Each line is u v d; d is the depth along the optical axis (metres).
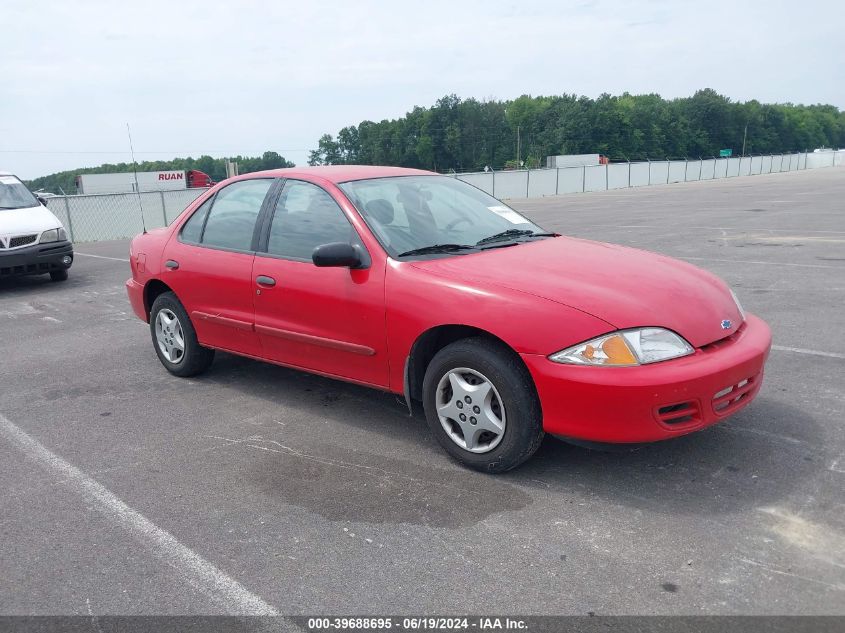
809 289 7.66
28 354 6.40
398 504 3.28
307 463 3.78
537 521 3.07
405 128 139.50
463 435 3.59
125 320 7.78
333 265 3.75
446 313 3.46
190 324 5.18
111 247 17.06
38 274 10.78
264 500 3.38
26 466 3.89
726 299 3.62
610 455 3.68
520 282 3.41
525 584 2.63
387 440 4.04
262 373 5.44
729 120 143.62
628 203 26.42
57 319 8.00
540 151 125.31
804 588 2.53
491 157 133.00
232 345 4.84
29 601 2.66
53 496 3.52
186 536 3.08
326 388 5.02
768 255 10.31
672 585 2.58
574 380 3.10
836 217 16.14
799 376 4.77
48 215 10.58
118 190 47.94
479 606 2.52
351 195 4.16
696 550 2.79
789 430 3.88
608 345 3.10
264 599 2.62
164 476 3.69
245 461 3.84
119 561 2.91
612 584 2.60
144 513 3.30
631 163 51.34
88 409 4.80
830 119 176.62
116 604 2.62
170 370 5.46
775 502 3.13
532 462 3.64
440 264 3.72
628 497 3.24
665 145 133.75
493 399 3.44
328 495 3.40
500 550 2.86
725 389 3.21
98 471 3.79
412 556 2.85
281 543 2.99
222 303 4.75
